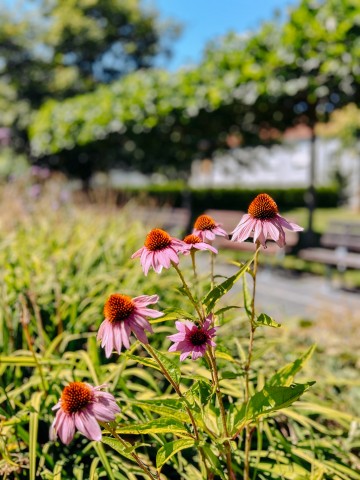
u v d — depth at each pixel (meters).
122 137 9.55
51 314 2.49
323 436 1.99
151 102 8.54
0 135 7.82
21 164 11.81
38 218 4.61
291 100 6.96
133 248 3.58
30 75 20.16
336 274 7.32
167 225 7.54
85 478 1.66
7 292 2.53
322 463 1.72
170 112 8.41
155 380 2.22
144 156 10.61
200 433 1.39
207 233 1.39
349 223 6.49
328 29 6.05
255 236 1.22
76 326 2.38
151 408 1.21
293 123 7.70
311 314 4.93
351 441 1.97
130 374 2.11
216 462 1.39
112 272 2.87
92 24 20.58
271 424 1.98
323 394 2.26
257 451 1.67
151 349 1.21
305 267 7.68
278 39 6.73
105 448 1.79
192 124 8.48
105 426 1.16
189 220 7.79
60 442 1.82
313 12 6.19
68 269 2.97
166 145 9.49
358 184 23.48
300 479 1.60
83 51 21.12
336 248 6.81
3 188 5.65
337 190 23.61
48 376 1.98
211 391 1.31
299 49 6.34
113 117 9.15
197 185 26.19
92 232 3.95
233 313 2.51
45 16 20.66
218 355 1.40
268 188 23.23
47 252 3.32
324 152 24.86
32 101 20.06
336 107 6.70
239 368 1.90
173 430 1.24
